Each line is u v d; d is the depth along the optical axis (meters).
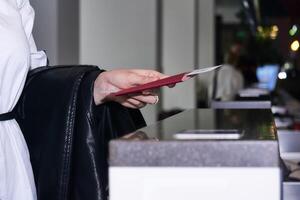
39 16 2.86
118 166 0.67
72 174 1.13
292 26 9.00
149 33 4.77
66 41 3.12
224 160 0.66
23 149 1.15
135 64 4.76
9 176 1.11
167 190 0.67
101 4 4.67
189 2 6.54
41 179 1.15
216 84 5.72
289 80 6.62
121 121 1.20
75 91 1.12
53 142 1.13
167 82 0.92
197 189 0.66
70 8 3.24
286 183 1.32
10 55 1.09
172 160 0.66
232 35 12.46
